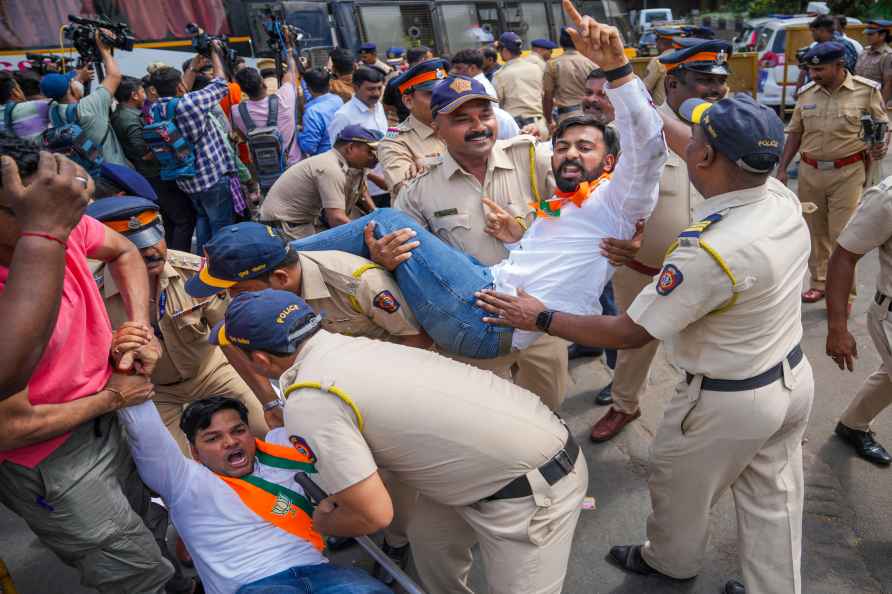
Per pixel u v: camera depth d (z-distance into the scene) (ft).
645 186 6.77
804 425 7.26
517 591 6.44
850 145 14.40
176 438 9.42
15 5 24.77
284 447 7.52
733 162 6.12
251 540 7.10
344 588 6.72
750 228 6.17
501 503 6.23
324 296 7.29
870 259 17.85
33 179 5.06
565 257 7.16
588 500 9.91
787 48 34.88
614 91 6.30
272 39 25.18
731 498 9.98
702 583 8.63
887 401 10.01
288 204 14.52
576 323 6.79
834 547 9.00
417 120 13.23
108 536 6.75
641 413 12.24
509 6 42.86
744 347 6.52
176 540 9.36
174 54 28.84
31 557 9.98
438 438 5.91
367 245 7.63
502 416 6.07
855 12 56.80
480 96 8.19
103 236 7.34
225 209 19.40
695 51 9.77
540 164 8.99
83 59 19.06
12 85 20.25
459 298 7.18
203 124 18.45
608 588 8.70
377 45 35.60
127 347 6.74
